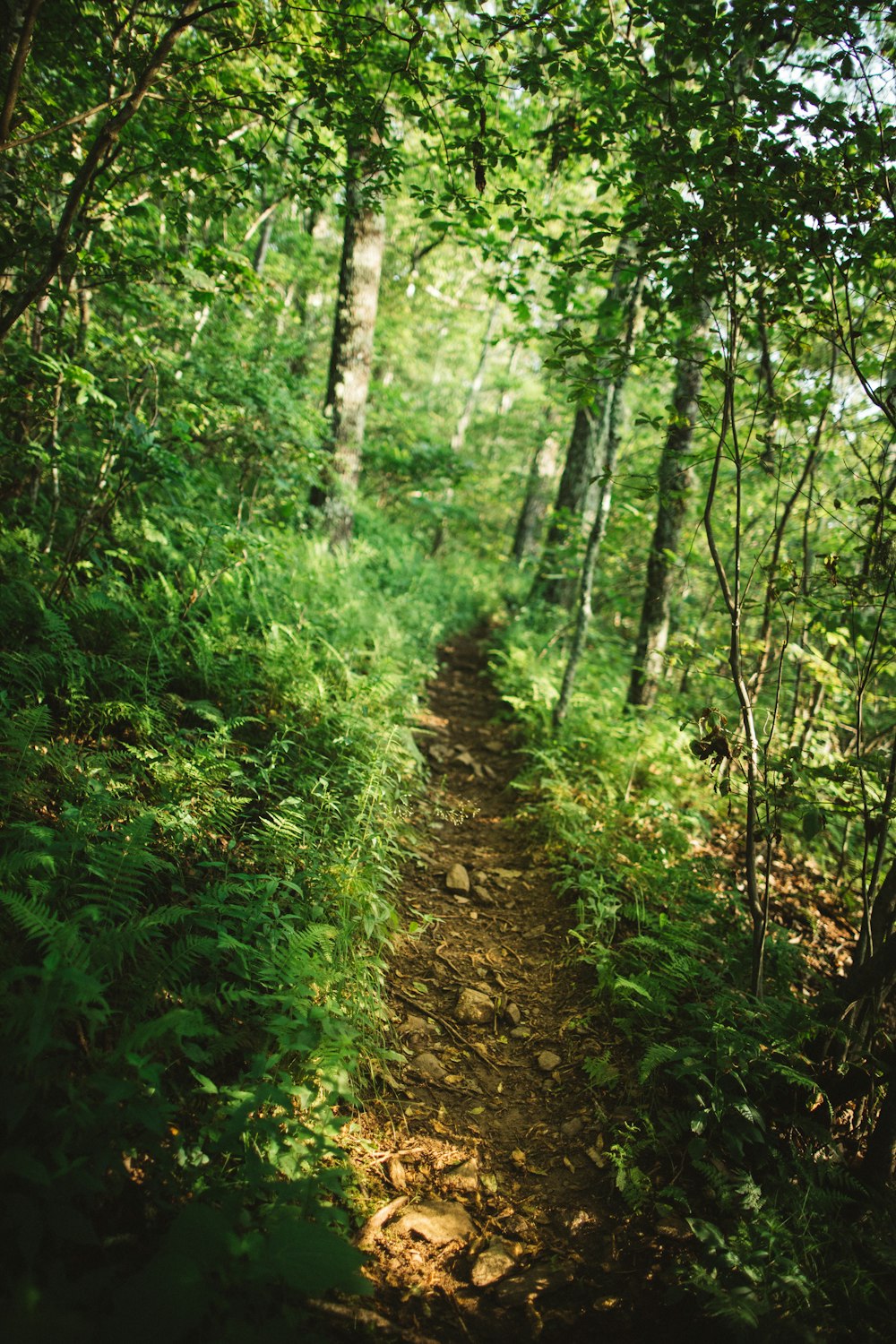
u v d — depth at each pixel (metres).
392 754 5.04
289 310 8.15
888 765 3.04
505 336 6.65
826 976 4.27
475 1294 2.29
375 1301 2.17
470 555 19.38
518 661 8.73
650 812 5.29
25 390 4.34
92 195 4.00
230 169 4.24
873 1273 2.48
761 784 3.28
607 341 3.88
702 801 6.21
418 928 3.85
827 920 5.06
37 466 5.17
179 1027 2.16
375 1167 2.63
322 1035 2.58
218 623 5.26
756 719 5.84
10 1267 1.73
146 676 4.14
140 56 3.84
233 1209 1.96
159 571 5.79
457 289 17.55
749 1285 2.28
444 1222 2.48
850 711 6.41
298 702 5.02
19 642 4.10
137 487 5.95
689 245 3.33
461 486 13.86
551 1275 2.39
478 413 22.75
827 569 3.48
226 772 3.66
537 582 12.07
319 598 7.08
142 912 2.88
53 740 3.41
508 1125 3.01
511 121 6.02
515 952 4.11
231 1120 2.12
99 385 5.11
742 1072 2.99
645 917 3.90
